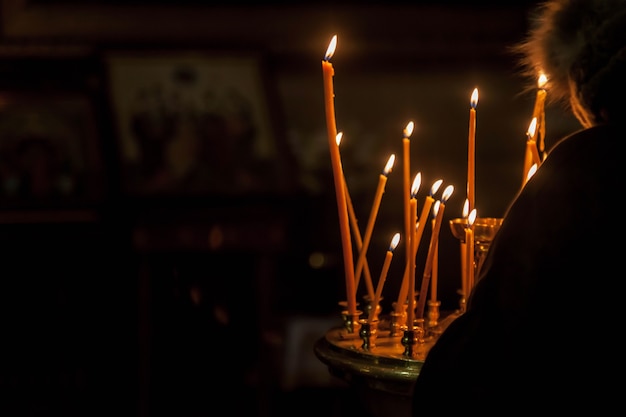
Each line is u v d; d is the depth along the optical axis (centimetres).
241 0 340
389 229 329
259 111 335
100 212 323
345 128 345
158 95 333
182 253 333
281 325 321
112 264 327
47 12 334
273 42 343
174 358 335
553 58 90
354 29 345
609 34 84
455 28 346
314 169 342
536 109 107
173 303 334
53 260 324
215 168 330
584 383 82
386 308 263
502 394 83
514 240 85
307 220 337
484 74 345
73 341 326
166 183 328
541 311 82
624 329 81
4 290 322
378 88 346
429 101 346
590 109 89
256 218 316
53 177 327
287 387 317
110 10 336
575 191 84
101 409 328
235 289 338
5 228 320
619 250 82
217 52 337
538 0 339
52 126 330
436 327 108
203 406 336
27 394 324
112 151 329
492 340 84
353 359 98
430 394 86
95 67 336
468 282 102
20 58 333
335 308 335
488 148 343
